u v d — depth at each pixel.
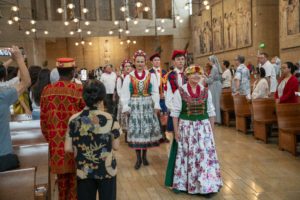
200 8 20.92
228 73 9.35
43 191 2.49
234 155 5.69
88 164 2.64
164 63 25.12
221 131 7.89
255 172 4.77
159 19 23.17
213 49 19.14
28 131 3.93
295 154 5.47
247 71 7.60
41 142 3.71
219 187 3.98
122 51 26.80
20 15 21.22
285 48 13.12
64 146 2.88
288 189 4.10
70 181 3.24
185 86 4.07
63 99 3.10
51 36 22.02
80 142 2.64
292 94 5.84
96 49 26.61
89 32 21.45
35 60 21.75
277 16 15.07
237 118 7.80
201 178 3.92
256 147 6.18
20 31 21.23
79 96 3.13
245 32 15.72
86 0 25.42
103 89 2.70
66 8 24.58
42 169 2.82
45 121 3.16
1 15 20.53
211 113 4.07
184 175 4.08
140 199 4.02
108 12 25.58
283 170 4.80
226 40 17.58
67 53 26.39
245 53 15.93
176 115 4.11
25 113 5.30
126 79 5.19
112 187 2.71
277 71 10.98
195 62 22.00
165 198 4.02
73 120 2.67
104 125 2.65
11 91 2.68
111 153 2.69
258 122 6.64
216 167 4.00
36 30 21.69
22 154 3.14
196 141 3.99
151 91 5.24
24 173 2.42
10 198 2.35
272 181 4.39
